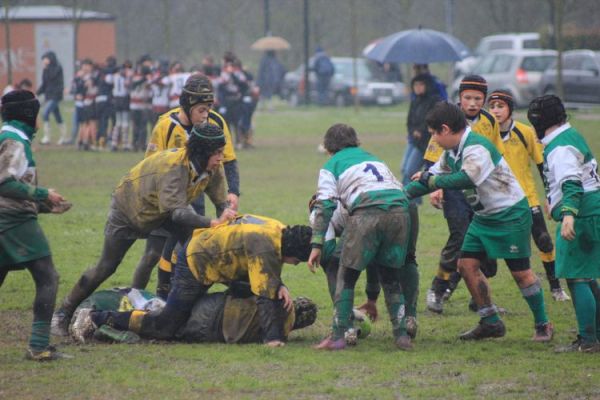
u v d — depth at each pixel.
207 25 134.00
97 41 106.56
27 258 16.88
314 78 108.56
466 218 21.41
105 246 19.38
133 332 18.97
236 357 17.64
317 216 17.73
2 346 18.66
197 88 20.62
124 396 15.40
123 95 61.94
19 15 105.38
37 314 17.34
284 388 15.83
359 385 15.99
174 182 18.42
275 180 46.94
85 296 19.69
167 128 20.89
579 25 99.38
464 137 18.17
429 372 16.80
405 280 18.91
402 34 43.09
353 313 19.31
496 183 18.34
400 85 105.38
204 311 18.88
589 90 82.25
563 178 17.48
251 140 64.38
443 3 131.00
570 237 17.23
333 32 132.75
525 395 15.45
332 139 18.36
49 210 17.50
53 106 67.19
